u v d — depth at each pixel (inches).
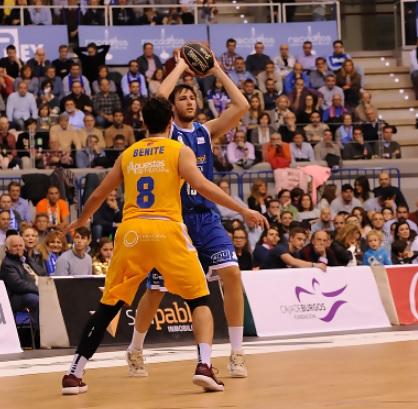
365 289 862.5
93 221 1032.2
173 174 427.5
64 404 380.8
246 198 1193.4
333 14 1521.9
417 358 518.3
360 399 359.9
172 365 541.0
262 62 1423.5
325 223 1067.9
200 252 480.4
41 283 749.9
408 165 1284.4
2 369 558.9
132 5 1465.3
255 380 445.1
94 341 425.1
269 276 816.9
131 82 1325.0
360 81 1418.6
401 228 973.8
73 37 1429.6
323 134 1293.1
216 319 787.4
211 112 1301.7
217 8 1521.9
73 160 1181.1
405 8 1573.6
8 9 1416.1
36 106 1266.0
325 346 637.3
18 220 983.0
